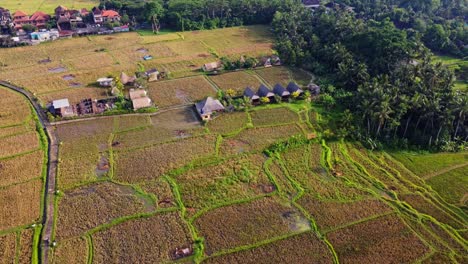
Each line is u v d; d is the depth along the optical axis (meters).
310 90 102.75
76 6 194.62
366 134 83.94
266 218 61.94
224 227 60.12
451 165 76.19
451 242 58.12
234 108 93.62
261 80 111.94
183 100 99.56
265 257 55.06
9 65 121.69
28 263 53.31
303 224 61.03
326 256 55.31
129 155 77.06
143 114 92.62
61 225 59.78
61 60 126.25
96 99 98.12
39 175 70.75
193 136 83.56
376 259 55.00
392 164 76.69
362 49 112.94
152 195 66.25
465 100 78.19
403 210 64.06
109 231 58.91
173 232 58.91
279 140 82.25
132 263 53.69
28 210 62.62
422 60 100.25
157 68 120.44
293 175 72.00
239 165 74.38
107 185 68.69
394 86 87.00
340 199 66.12
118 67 120.94
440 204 65.94
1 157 75.69
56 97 100.31
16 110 93.50
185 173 72.12
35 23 157.75
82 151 78.06
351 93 99.25
